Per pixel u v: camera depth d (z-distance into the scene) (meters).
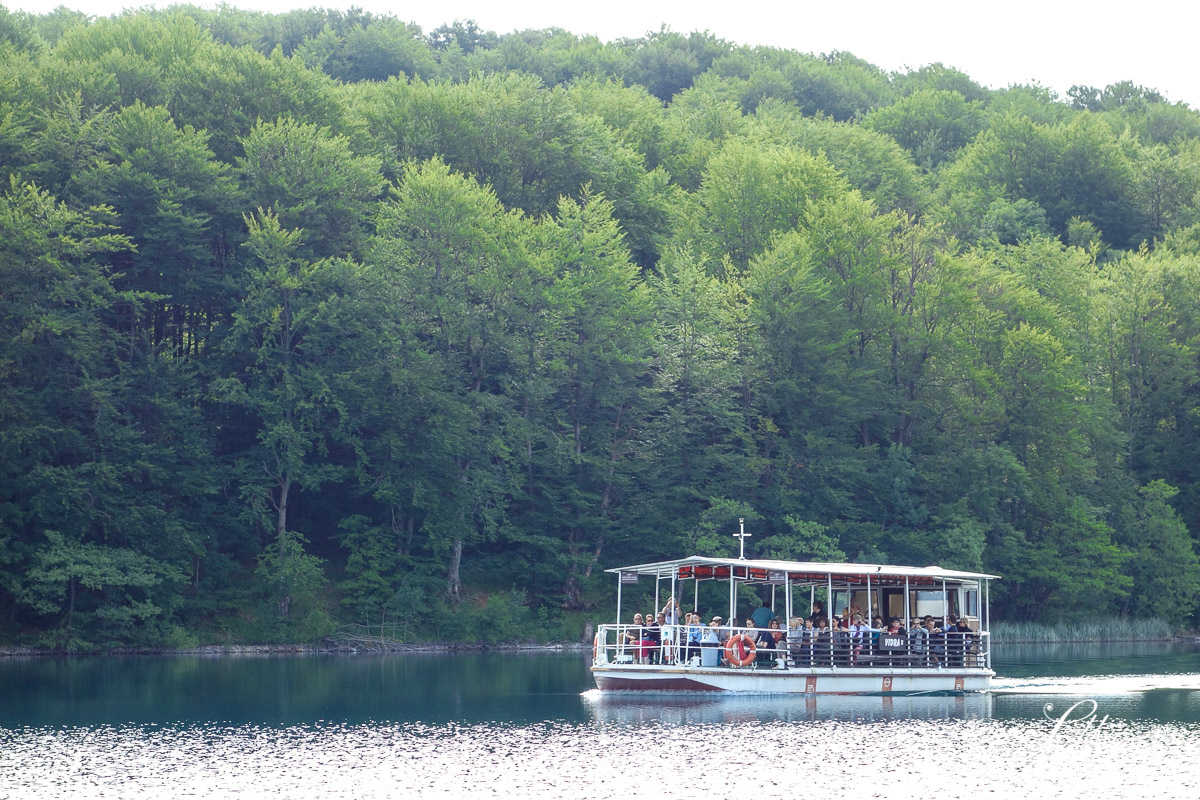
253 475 63.38
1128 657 60.47
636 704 36.47
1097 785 24.16
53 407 58.72
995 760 26.78
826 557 70.12
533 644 66.44
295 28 153.75
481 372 70.50
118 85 69.12
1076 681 45.16
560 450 70.19
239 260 66.19
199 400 65.88
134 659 54.97
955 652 41.31
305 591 62.53
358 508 71.19
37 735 29.75
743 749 27.97
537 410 72.06
